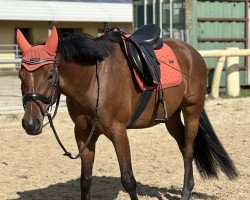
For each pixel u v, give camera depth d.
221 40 13.52
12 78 19.67
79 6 29.25
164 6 13.61
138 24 14.39
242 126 9.77
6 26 28.28
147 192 6.05
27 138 8.86
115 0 30.61
